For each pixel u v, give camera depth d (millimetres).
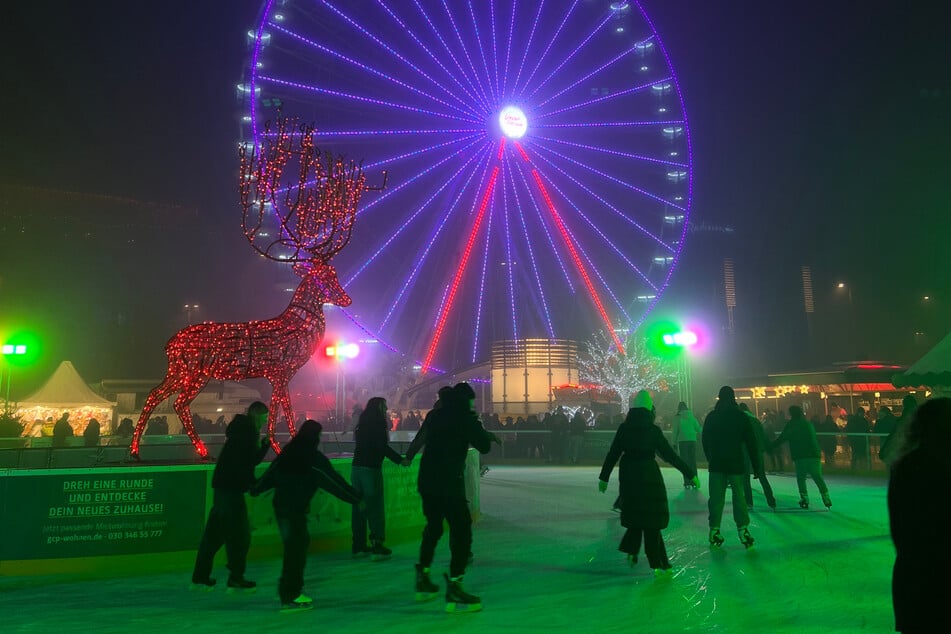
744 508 8398
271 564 8305
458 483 6188
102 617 5898
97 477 8078
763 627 5273
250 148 24766
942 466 2828
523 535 9742
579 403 30812
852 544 8742
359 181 11094
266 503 8656
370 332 26844
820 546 8617
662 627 5312
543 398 30594
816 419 21062
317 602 6320
